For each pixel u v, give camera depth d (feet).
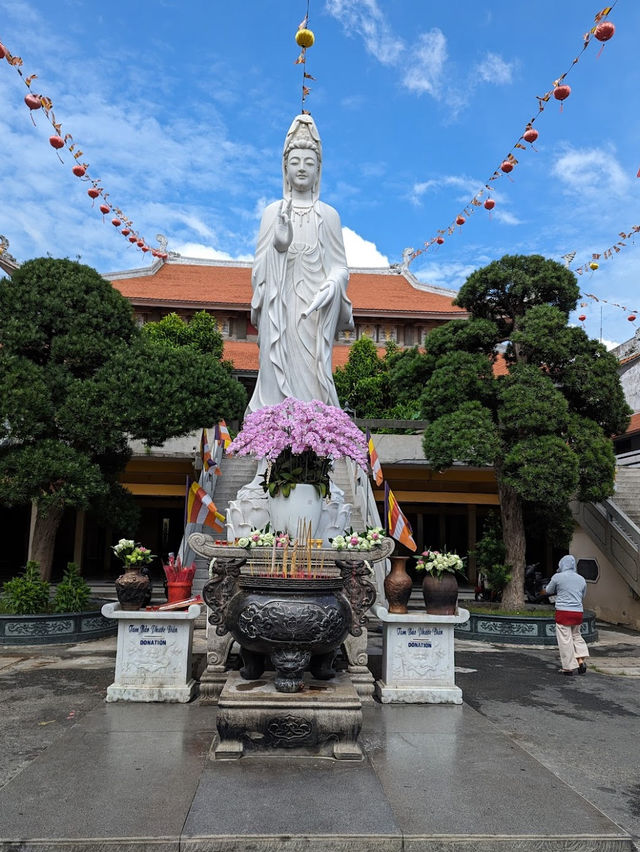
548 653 37.50
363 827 13.19
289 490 27.91
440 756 17.57
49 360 41.63
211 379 42.96
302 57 43.16
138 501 87.10
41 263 42.73
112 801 14.24
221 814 13.61
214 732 19.19
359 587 21.16
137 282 108.47
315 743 17.22
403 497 72.74
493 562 46.47
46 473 37.27
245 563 22.90
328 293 46.42
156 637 23.22
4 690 25.44
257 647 18.42
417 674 23.68
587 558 57.77
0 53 30.14
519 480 41.63
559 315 44.04
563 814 14.07
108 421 39.11
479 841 12.89
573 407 45.37
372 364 83.61
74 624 37.09
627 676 31.19
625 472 66.74
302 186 49.70
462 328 46.83
